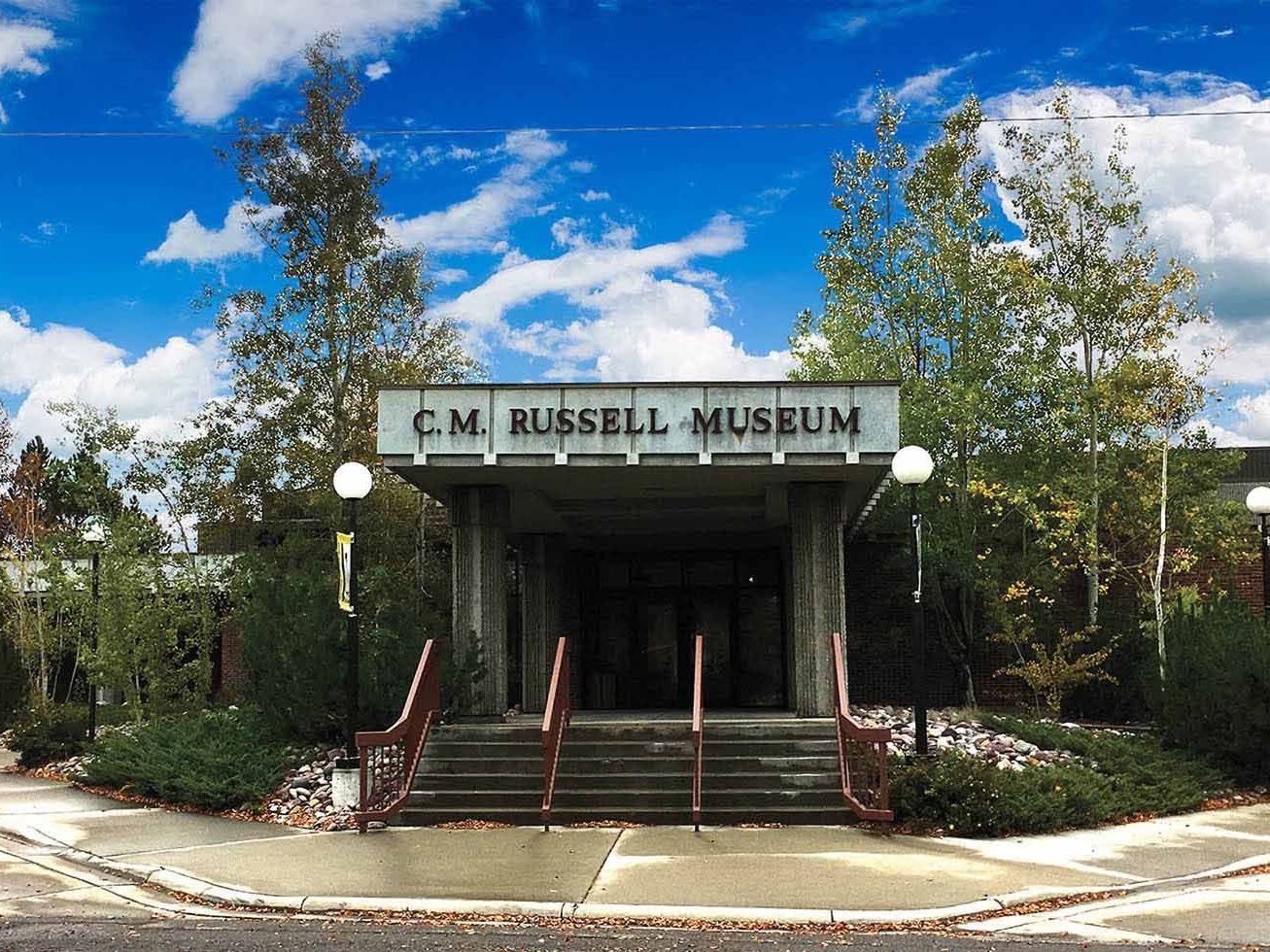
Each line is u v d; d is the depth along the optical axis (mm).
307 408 24969
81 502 25766
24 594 27688
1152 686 19219
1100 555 24172
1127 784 15977
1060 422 24594
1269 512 19578
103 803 17000
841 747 15172
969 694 26062
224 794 16172
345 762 15789
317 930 9695
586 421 16969
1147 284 24219
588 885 11141
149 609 23359
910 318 26188
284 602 19031
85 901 10891
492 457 16969
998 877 11445
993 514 25219
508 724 17672
